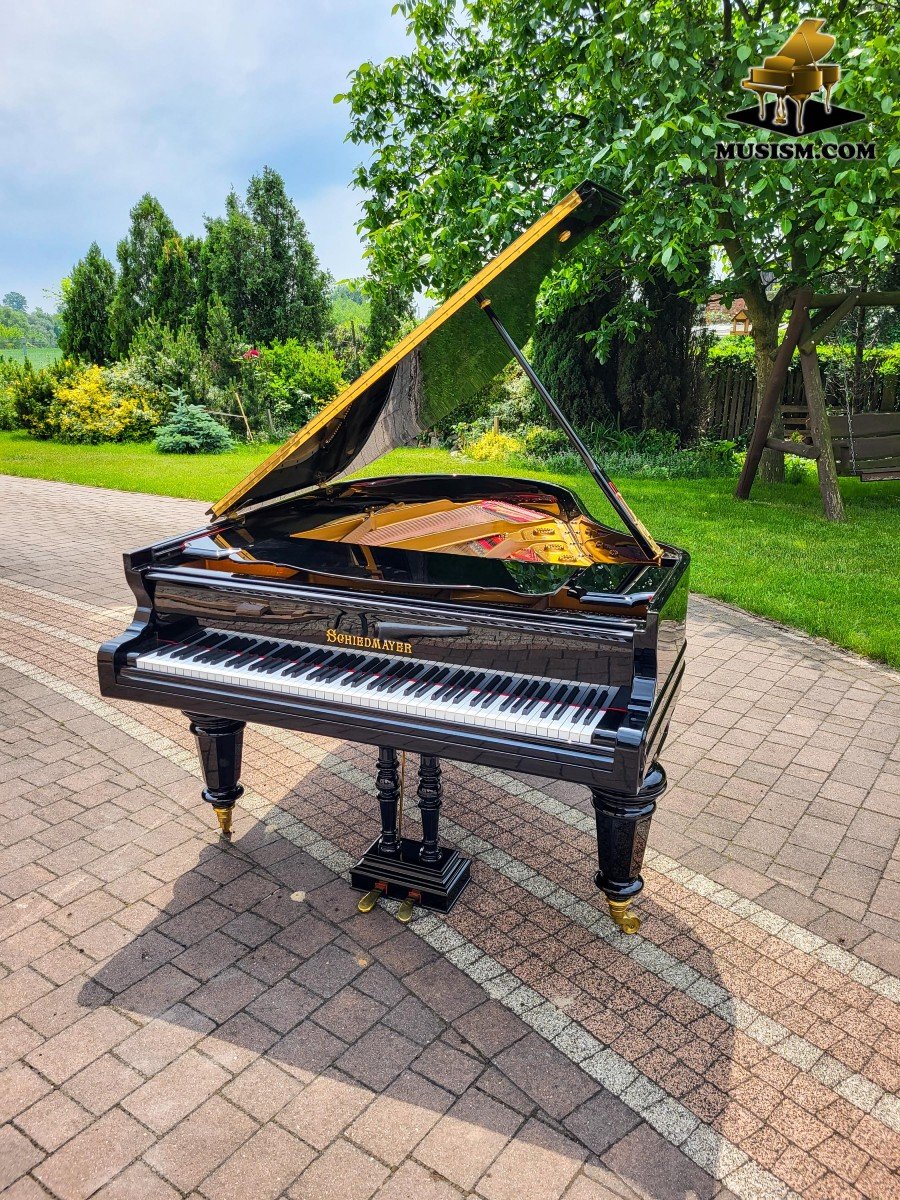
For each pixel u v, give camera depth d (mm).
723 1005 2793
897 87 7320
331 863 3537
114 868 3467
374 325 20547
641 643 2529
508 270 2980
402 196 10586
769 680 5594
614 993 2836
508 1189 2141
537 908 3277
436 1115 2354
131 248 22188
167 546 3402
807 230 9133
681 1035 2660
